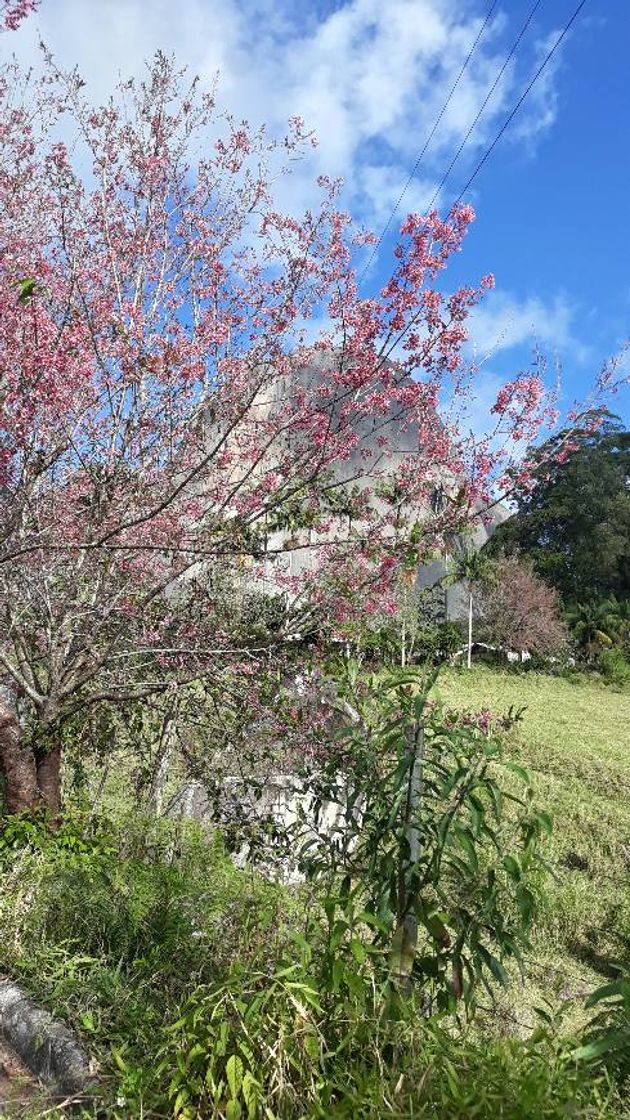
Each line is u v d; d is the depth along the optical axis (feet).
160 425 17.63
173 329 18.45
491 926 10.40
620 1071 9.23
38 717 19.01
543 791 37.04
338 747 16.11
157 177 18.99
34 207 18.78
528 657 120.57
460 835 9.87
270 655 17.76
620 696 101.55
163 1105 9.09
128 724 21.09
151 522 17.22
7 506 16.84
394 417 17.22
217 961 12.40
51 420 16.49
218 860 15.43
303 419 16.47
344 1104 7.77
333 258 17.76
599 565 151.02
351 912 9.72
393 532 18.19
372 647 18.71
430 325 15.70
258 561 18.89
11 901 14.39
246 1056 8.29
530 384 15.94
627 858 27.32
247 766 18.57
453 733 10.59
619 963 18.16
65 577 18.97
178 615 18.51
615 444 156.46
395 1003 9.04
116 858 15.81
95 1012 11.32
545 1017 10.44
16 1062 11.12
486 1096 7.50
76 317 15.84
